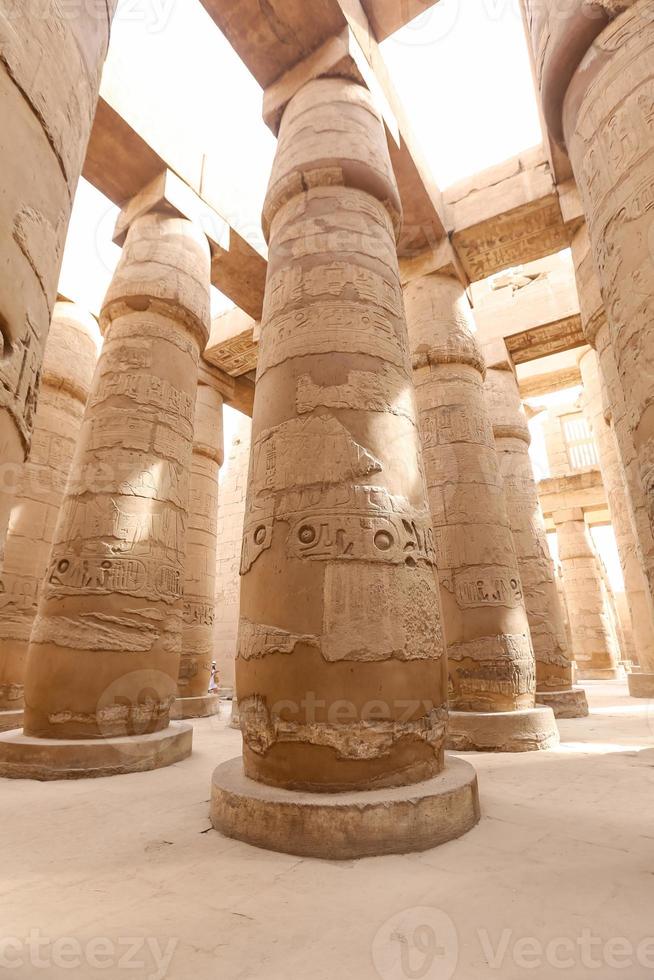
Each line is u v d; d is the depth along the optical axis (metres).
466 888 2.54
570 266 12.86
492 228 9.88
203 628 11.57
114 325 7.38
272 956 1.98
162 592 6.39
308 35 6.94
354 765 3.29
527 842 3.14
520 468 11.72
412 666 3.58
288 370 4.35
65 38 2.06
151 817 3.78
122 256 8.08
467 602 7.00
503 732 6.18
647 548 6.43
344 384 4.17
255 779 3.59
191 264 8.16
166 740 5.72
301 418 4.11
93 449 6.54
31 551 9.22
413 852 3.00
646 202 3.24
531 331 12.85
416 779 3.44
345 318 4.45
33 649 5.87
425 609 3.81
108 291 7.60
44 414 10.02
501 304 13.34
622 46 3.81
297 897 2.47
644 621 12.32
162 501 6.65
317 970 1.89
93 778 5.07
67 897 2.50
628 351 3.21
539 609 10.34
